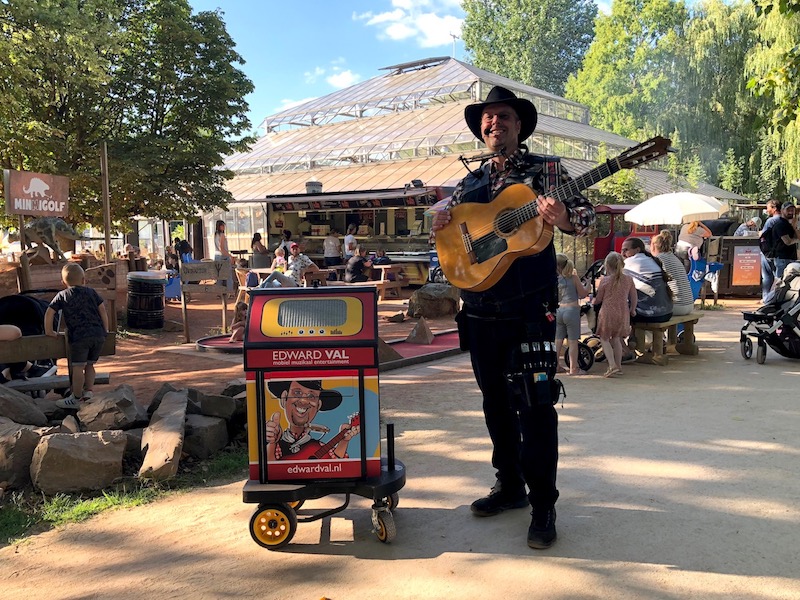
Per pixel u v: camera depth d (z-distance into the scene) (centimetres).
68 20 1101
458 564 313
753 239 1537
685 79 3072
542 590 288
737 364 780
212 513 383
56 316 601
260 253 1978
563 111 3309
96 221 1622
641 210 1352
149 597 292
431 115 2805
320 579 303
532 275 331
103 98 1503
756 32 2427
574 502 380
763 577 294
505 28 6744
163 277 1230
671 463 439
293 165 2955
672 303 781
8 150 1398
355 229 2350
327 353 325
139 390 711
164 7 1555
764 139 2859
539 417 329
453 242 346
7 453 416
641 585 289
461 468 445
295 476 331
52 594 297
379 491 323
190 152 1589
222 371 816
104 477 422
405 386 704
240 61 1719
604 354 782
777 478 409
